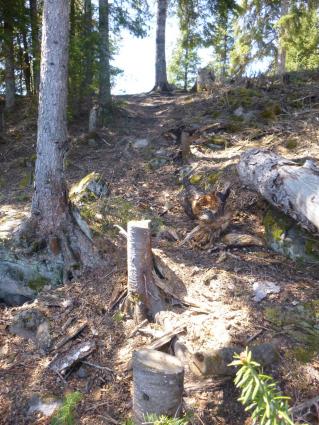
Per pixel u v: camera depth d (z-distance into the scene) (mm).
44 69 4805
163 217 5898
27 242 4941
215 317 3746
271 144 7094
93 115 9391
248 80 10469
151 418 2184
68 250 4879
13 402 3436
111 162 8023
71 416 3158
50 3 4707
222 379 3262
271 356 3305
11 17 10273
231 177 6152
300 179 4590
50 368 3680
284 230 4871
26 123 10688
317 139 6809
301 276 4344
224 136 7863
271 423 1485
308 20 14422
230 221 5320
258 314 3742
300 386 3135
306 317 3688
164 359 2914
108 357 3740
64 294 4492
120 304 4180
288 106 8680
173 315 3908
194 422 3008
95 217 5602
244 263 4570
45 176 4918
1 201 6992
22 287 4859
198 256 4777
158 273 4305
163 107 11531
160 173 7320
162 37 15398
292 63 19672
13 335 4086
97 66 10273
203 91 12008
